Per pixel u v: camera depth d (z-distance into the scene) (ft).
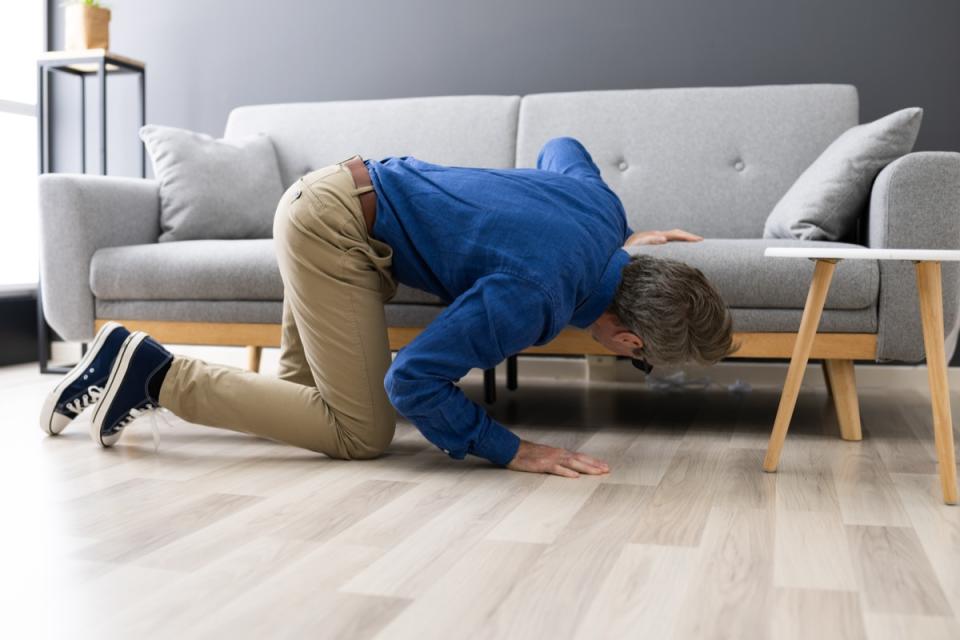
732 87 10.49
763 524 5.01
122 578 4.11
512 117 10.55
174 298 8.89
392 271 6.39
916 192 7.33
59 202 9.12
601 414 8.89
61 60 11.91
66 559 4.36
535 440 7.51
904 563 4.35
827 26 10.98
